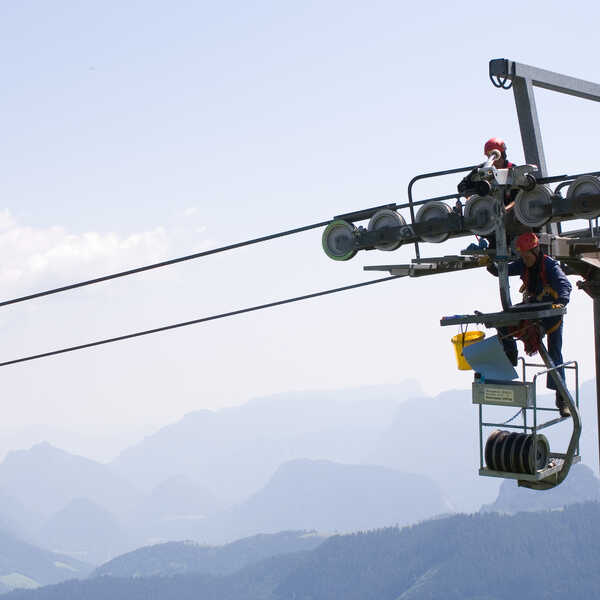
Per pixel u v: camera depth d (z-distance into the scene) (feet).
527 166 40.42
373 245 45.83
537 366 40.78
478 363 40.50
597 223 49.60
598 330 52.70
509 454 39.19
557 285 42.73
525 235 42.22
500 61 50.75
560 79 53.16
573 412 40.50
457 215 42.73
